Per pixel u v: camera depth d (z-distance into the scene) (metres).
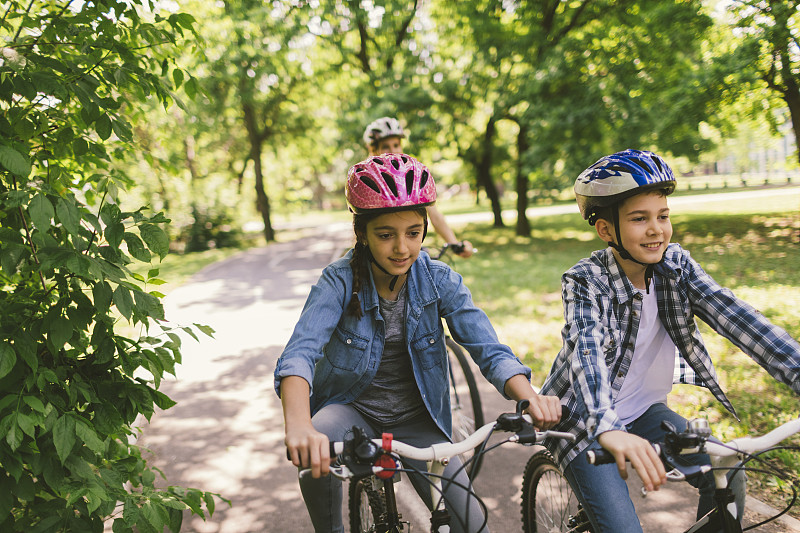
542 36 16.58
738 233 13.83
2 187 2.45
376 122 4.80
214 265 18.59
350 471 1.70
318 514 2.41
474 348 2.24
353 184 2.11
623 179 1.99
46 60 2.38
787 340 1.97
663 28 13.96
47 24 2.53
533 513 2.59
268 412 5.24
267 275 15.22
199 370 6.62
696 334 2.21
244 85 22.66
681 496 3.45
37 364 2.23
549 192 45.97
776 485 3.35
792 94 12.47
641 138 14.92
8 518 2.35
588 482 2.01
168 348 2.60
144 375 6.34
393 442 1.71
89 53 2.57
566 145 16.02
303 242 26.56
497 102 17.33
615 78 14.91
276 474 4.06
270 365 6.69
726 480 1.78
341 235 29.20
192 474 4.12
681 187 46.88
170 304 11.30
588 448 2.02
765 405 4.48
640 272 2.19
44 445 2.33
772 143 20.47
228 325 9.02
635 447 1.65
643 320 2.20
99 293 2.26
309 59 22.67
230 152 33.88
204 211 25.89
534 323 7.69
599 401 1.85
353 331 2.29
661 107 14.43
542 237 20.61
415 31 20.02
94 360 2.53
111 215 2.36
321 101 27.48
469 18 17.33
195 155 32.38
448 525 1.98
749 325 2.04
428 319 2.33
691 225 16.33
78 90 2.39
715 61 12.57
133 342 2.53
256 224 45.31
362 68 21.08
